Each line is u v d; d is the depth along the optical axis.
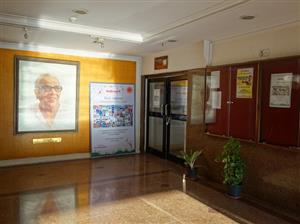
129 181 4.77
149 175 5.14
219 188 4.50
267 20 3.68
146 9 3.63
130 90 6.96
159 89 6.65
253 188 4.12
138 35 5.09
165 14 3.81
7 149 5.62
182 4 3.40
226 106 4.55
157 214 3.47
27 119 5.77
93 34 4.70
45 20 4.20
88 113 6.46
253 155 4.12
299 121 3.48
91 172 5.27
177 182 4.77
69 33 4.62
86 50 6.26
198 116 5.20
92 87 6.45
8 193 4.10
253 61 4.07
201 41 5.07
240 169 4.08
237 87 4.34
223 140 4.65
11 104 5.62
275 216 3.47
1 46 5.46
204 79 5.01
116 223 3.20
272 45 3.90
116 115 6.77
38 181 4.68
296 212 3.55
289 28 3.68
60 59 6.07
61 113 6.13
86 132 6.45
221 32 4.36
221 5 3.31
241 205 3.80
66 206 3.66
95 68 6.48
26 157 5.81
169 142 6.34
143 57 7.03
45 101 5.94
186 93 5.73
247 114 4.18
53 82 6.02
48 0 3.38
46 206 3.65
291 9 3.24
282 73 3.68
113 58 6.69
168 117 6.32
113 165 5.82
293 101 3.55
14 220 3.23
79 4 3.51
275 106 3.77
